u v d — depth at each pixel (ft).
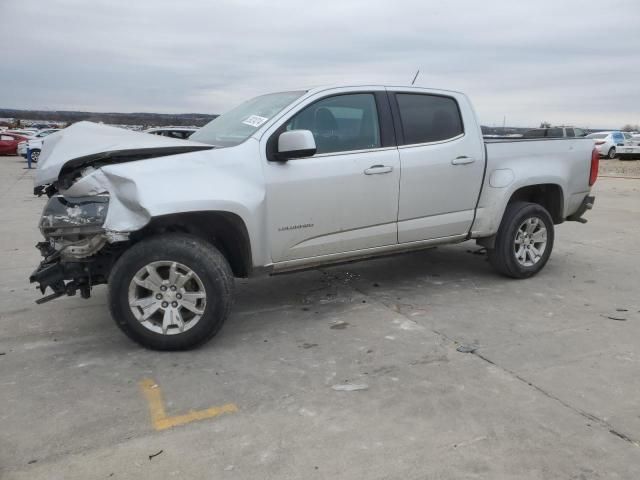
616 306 16.80
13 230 30.19
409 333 14.65
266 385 11.76
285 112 14.80
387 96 16.43
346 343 14.02
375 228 16.16
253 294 18.33
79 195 12.96
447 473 8.72
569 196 20.11
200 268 13.04
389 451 9.32
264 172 14.14
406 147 16.51
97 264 13.83
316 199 14.92
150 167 12.78
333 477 8.65
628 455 9.18
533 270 19.61
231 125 15.88
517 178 18.48
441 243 17.85
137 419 10.40
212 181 13.28
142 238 13.78
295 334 14.69
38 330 15.07
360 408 10.75
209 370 12.51
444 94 17.52
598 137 96.43
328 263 15.89
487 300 17.38
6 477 8.67
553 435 9.76
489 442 9.55
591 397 11.12
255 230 13.97
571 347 13.65
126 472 8.80
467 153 17.53
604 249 24.80
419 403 10.91
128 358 13.19
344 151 15.51
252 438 9.75
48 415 10.53
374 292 18.37
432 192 16.94
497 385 11.64
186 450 9.39
